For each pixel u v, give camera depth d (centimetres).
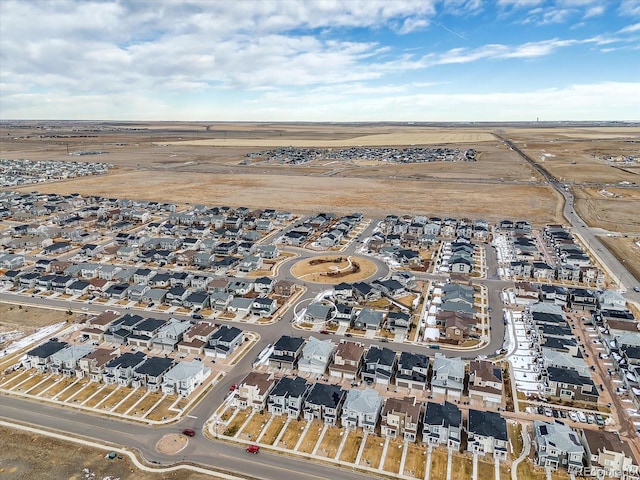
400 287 10975
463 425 6372
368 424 6316
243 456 5822
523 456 5878
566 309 10144
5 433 6228
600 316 9569
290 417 6612
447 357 8131
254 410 6769
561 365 7562
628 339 8269
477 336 8950
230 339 8406
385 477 5497
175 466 5628
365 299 10575
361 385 7438
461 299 10175
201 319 9688
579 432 6188
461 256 13112
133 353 8225
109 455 5769
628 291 11050
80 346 8144
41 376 7631
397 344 8694
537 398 7075
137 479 5409
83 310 10094
